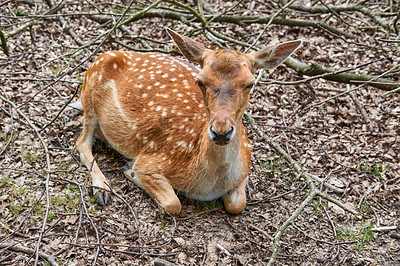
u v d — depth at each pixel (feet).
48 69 28.07
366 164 23.08
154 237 18.58
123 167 21.58
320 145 24.18
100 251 17.76
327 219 20.15
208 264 17.69
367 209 20.67
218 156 17.92
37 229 18.54
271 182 22.00
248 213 20.16
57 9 31.83
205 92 16.53
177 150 19.57
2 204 19.53
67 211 19.43
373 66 28.76
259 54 17.79
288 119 25.70
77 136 23.82
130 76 22.20
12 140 22.81
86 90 22.57
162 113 20.38
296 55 29.71
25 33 30.91
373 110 26.13
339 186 21.86
